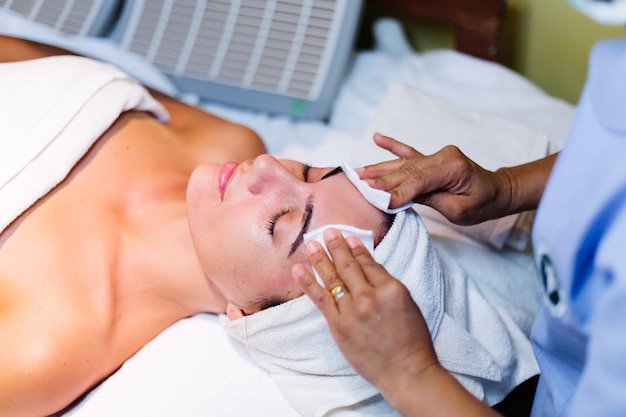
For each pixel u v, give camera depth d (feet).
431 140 4.71
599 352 2.02
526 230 4.44
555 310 2.52
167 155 4.56
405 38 6.15
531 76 6.33
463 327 3.70
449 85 5.49
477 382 3.67
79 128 4.07
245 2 5.45
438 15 5.79
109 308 3.98
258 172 3.57
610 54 2.20
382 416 3.58
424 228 3.60
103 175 4.25
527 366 4.00
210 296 4.04
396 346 2.73
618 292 1.95
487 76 5.66
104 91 4.23
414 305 2.79
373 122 4.85
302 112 5.37
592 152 2.22
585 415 2.10
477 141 4.72
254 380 3.85
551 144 4.89
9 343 3.71
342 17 5.35
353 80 5.73
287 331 3.56
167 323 4.18
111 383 3.88
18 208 3.83
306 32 5.39
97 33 5.50
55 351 3.75
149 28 5.53
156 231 4.19
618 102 2.11
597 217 2.15
